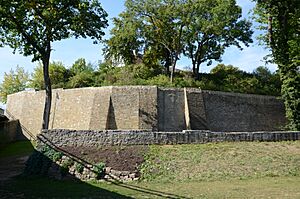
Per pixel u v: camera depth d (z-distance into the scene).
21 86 58.34
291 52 29.19
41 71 47.22
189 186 16.75
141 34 40.88
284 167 19.67
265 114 37.31
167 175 18.88
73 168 19.45
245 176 18.55
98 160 19.95
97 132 22.11
